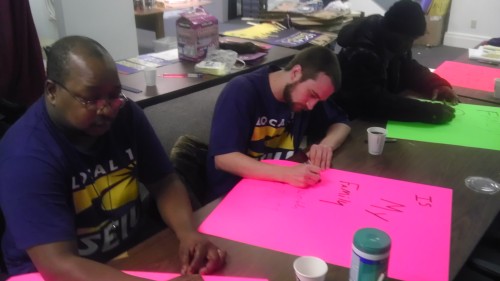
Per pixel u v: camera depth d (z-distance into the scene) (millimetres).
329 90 1448
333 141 1511
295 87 1475
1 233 1123
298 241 999
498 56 2609
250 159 1371
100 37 3934
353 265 812
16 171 973
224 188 1475
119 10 4000
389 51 1951
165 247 1007
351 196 1188
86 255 1185
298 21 3410
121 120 1213
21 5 2514
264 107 1562
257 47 2699
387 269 835
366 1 6461
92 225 1172
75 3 3650
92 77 951
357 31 1961
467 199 1187
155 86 2148
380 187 1239
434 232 1038
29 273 1021
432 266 923
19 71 2627
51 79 982
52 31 3793
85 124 1001
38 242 937
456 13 5949
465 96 2035
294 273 904
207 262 929
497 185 1261
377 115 1790
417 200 1174
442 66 2514
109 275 896
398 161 1408
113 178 1193
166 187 1306
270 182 1269
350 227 1049
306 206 1139
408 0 1907
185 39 2539
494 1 5586
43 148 1023
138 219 1312
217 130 1458
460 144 1536
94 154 1132
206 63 2402
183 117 3867
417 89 2119
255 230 1042
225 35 3170
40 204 970
